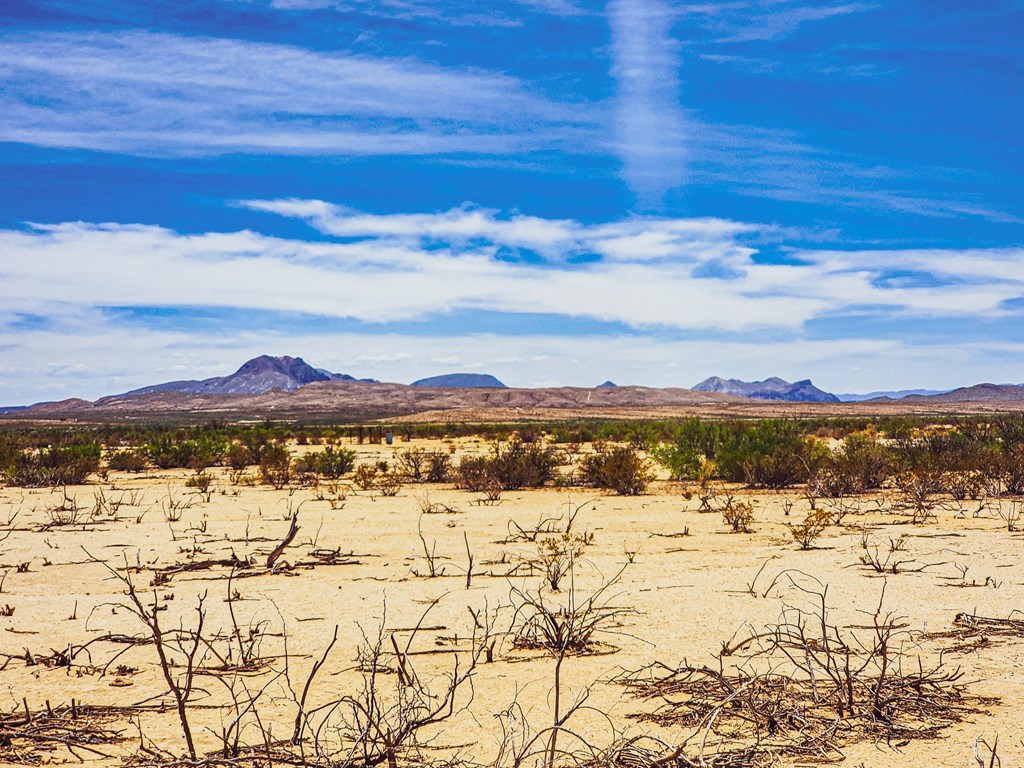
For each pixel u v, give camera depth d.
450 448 46.44
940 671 7.38
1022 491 22.70
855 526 17.08
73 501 19.66
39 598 10.95
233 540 16.08
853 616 9.45
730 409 189.25
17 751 5.81
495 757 5.59
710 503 21.44
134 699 6.95
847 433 57.56
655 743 5.83
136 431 91.50
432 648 8.43
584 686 7.14
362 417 185.75
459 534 16.66
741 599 10.41
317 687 7.20
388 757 5.28
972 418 81.69
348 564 13.45
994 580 11.37
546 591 11.05
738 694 6.05
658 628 9.03
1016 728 6.03
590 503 21.67
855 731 6.03
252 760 5.24
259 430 54.72
